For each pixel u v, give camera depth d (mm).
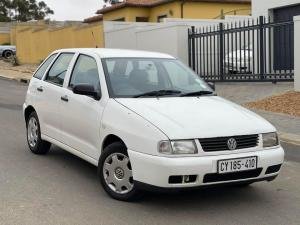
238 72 18422
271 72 17281
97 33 28578
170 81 7020
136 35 22344
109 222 5348
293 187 6812
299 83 14211
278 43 17625
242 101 14242
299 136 9797
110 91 6484
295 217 5621
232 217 5586
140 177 5605
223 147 5582
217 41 19047
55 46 33781
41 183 6738
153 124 5621
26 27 37438
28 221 5336
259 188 6734
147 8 35938
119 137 5922
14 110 14133
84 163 7828
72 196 6199
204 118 5824
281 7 19750
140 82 6770
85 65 7262
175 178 5402
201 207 5895
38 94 8180
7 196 6164
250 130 5781
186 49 19578
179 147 5426
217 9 34188
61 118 7367
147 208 5805
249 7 34969
